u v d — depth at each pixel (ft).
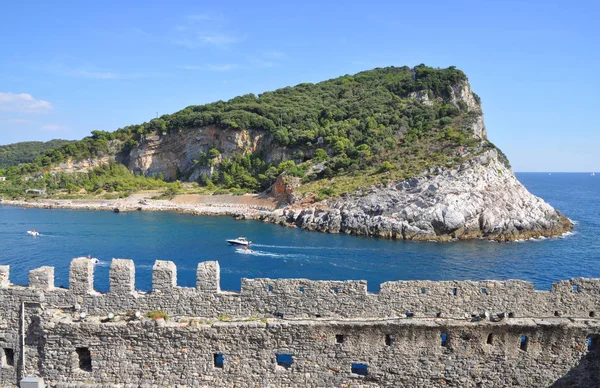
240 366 65.98
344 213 386.32
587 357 66.03
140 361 66.23
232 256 273.33
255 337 65.51
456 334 65.67
